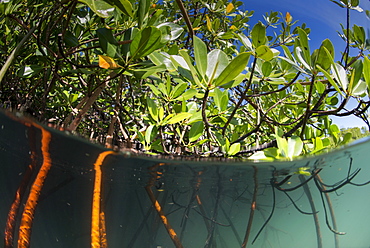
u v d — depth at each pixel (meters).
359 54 1.08
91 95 1.07
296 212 0.57
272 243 0.58
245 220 0.57
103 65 0.73
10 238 0.59
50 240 0.58
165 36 0.86
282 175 0.54
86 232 0.56
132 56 0.78
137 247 0.58
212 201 0.56
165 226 0.57
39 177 0.53
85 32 1.10
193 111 1.25
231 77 0.75
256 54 0.83
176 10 1.59
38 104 1.36
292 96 1.43
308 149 1.05
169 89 1.12
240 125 1.47
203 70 0.77
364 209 0.61
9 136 0.48
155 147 1.03
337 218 0.60
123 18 0.98
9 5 0.89
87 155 0.48
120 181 0.53
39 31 0.87
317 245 0.60
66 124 1.13
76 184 0.53
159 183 0.54
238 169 0.52
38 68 0.99
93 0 0.64
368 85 0.73
